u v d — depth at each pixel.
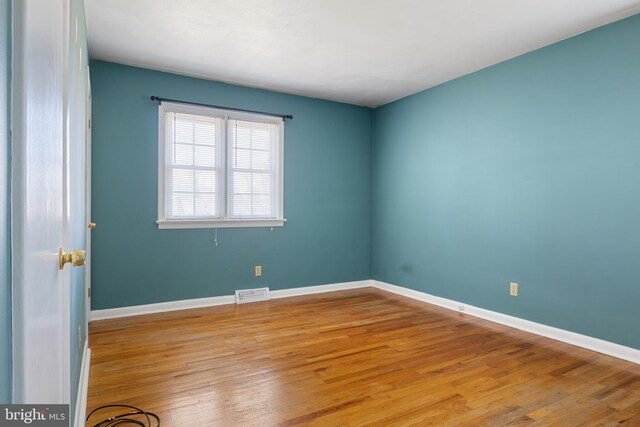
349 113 5.22
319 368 2.63
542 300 3.37
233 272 4.42
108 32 3.13
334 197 5.11
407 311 4.11
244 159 4.48
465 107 4.09
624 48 2.85
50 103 0.69
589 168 3.05
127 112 3.85
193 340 3.15
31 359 0.48
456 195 4.18
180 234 4.12
